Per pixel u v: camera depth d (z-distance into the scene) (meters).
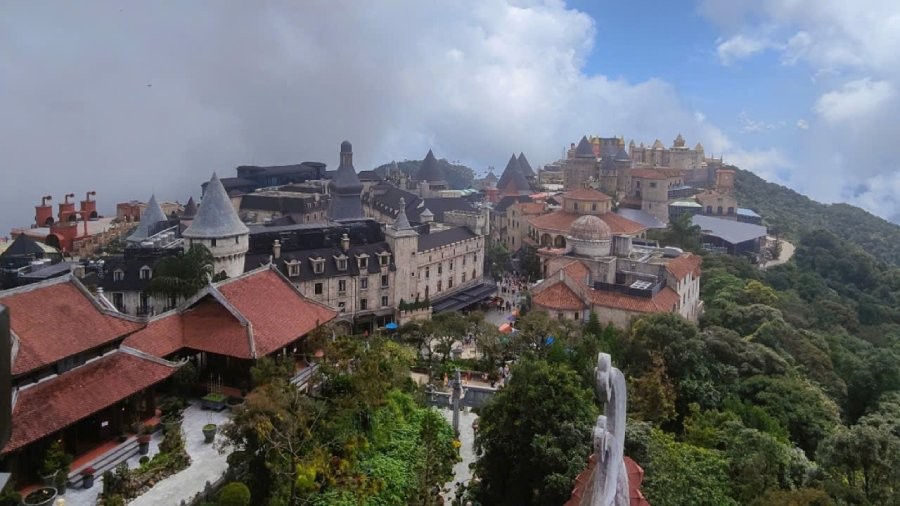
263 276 84.38
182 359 73.94
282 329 77.38
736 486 57.47
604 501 20.53
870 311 177.38
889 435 61.78
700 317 132.75
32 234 186.88
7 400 12.57
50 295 60.56
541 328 99.81
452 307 150.75
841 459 60.66
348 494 52.62
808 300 179.00
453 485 65.81
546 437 54.66
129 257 112.62
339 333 86.62
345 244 134.88
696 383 84.44
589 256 131.25
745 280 166.00
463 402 87.69
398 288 142.25
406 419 69.00
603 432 21.05
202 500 52.69
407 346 103.12
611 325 98.56
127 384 61.28
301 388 68.25
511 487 57.69
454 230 167.38
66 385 56.97
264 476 54.28
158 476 55.97
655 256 138.00
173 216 199.50
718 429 71.12
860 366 105.50
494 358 100.56
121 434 61.47
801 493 51.66
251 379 71.06
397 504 55.19
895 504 56.94
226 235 115.06
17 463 52.00
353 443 55.94
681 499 49.88
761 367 92.50
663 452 53.78
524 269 185.88
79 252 164.88
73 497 52.88
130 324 64.88
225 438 60.47
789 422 81.44
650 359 88.06
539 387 57.12
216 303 75.31
